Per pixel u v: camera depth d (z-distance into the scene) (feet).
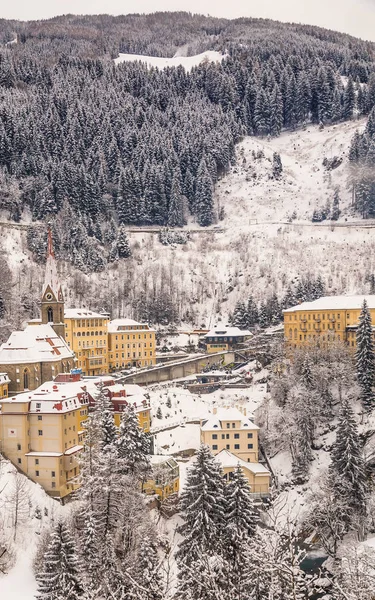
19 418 398.62
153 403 573.74
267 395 590.96
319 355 561.43
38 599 261.65
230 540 271.28
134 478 359.87
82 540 290.97
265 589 136.56
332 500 353.51
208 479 318.04
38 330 561.02
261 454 488.85
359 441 392.27
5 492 363.76
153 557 240.12
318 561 337.93
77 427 431.02
